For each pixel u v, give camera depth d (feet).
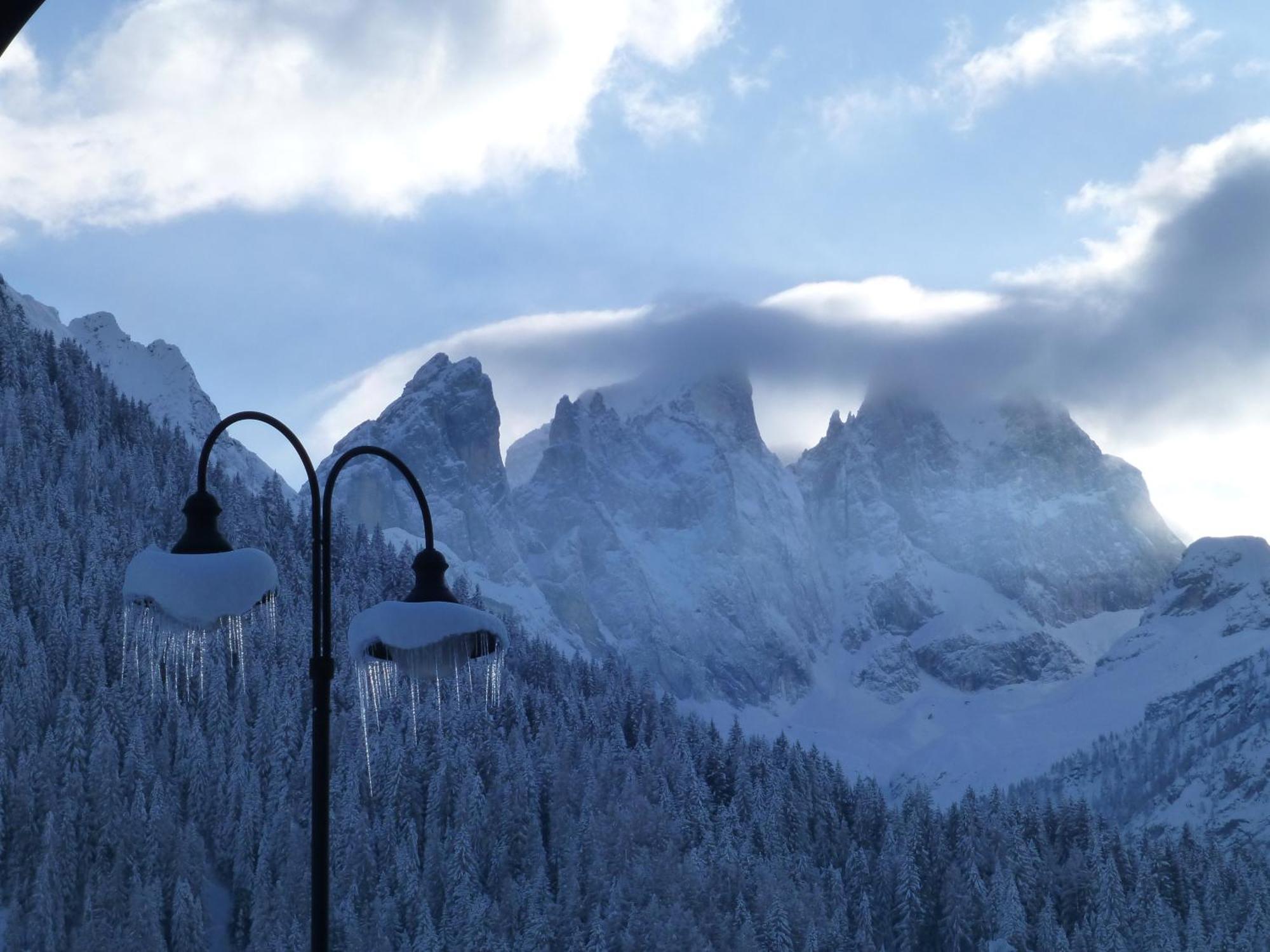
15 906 416.26
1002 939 516.32
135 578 44.80
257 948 419.33
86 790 450.71
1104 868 564.30
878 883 545.44
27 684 483.51
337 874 462.19
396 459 49.67
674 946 445.37
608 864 504.84
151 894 415.64
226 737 505.66
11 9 22.35
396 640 46.73
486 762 549.95
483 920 445.37
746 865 527.81
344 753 517.96
